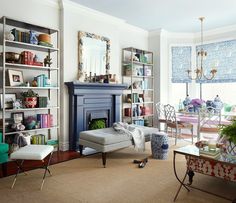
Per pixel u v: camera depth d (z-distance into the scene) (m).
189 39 6.35
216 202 2.29
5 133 3.34
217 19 5.20
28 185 2.68
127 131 3.87
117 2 4.25
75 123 4.29
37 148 2.78
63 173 3.08
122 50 5.66
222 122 4.51
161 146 3.74
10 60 3.48
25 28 3.84
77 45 4.46
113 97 5.05
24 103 3.65
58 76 4.11
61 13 4.25
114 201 2.31
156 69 6.26
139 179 2.89
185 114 5.10
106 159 3.75
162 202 2.29
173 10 4.66
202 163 2.51
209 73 6.02
